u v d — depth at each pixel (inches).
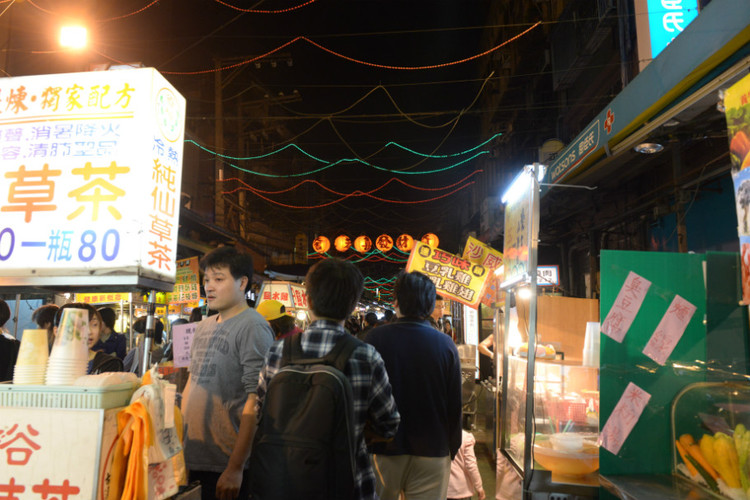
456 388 126.8
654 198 363.9
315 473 75.3
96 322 144.6
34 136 91.5
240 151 885.8
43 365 79.4
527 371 132.0
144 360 91.6
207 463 108.4
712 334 121.0
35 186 89.8
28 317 362.3
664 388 119.5
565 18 505.7
